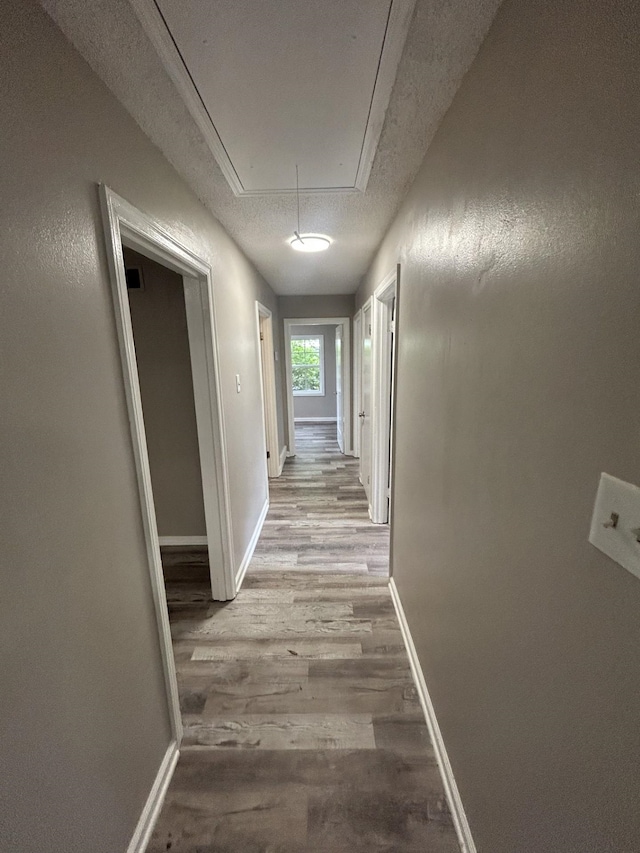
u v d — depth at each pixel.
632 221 0.45
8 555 0.67
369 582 2.39
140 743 1.12
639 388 0.45
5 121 0.68
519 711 0.77
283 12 0.81
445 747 1.26
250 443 2.89
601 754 0.54
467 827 1.06
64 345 0.82
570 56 0.56
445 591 1.26
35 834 0.72
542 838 0.69
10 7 0.69
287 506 3.63
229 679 1.67
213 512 2.13
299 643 1.88
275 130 1.26
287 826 1.14
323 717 1.49
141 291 2.63
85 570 0.88
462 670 1.10
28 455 0.72
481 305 0.93
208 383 1.98
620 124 0.47
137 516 1.12
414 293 1.66
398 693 1.59
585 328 0.55
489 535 0.91
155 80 0.99
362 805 1.20
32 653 0.72
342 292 4.77
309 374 7.86
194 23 0.83
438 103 1.14
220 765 1.32
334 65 0.97
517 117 0.73
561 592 0.63
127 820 1.04
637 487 0.46
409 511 1.83
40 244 0.76
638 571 0.46
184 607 2.17
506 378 0.81
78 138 0.88
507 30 0.76
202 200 1.79
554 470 0.64
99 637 0.93
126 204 1.08
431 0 0.78
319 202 1.87
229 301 2.31
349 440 5.44
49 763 0.75
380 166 1.53
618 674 0.50
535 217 0.68
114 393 1.01
